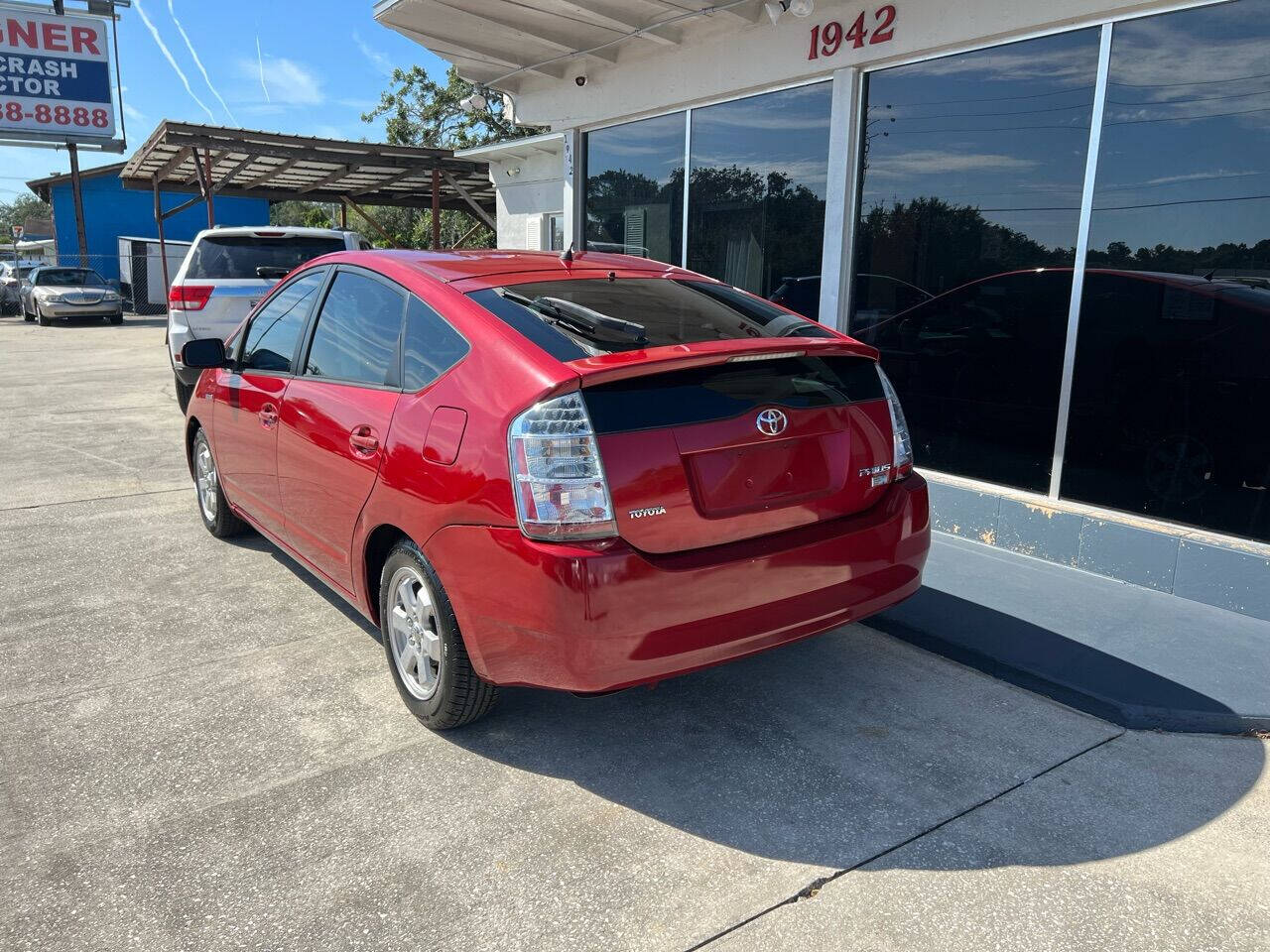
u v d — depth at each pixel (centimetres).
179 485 679
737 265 701
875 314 596
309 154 1616
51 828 270
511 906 239
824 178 621
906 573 324
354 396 347
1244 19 407
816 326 334
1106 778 300
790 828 272
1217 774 303
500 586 271
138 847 262
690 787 293
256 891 244
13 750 312
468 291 322
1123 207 459
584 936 229
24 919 232
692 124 725
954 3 509
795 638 298
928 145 549
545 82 870
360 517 337
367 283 367
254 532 554
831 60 585
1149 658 373
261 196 2231
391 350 337
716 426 276
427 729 329
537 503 260
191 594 457
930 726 333
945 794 290
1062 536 484
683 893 244
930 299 559
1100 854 261
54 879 248
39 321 2455
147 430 902
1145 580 452
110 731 325
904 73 557
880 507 319
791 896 243
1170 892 246
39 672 370
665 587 264
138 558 510
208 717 336
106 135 2759
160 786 292
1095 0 447
